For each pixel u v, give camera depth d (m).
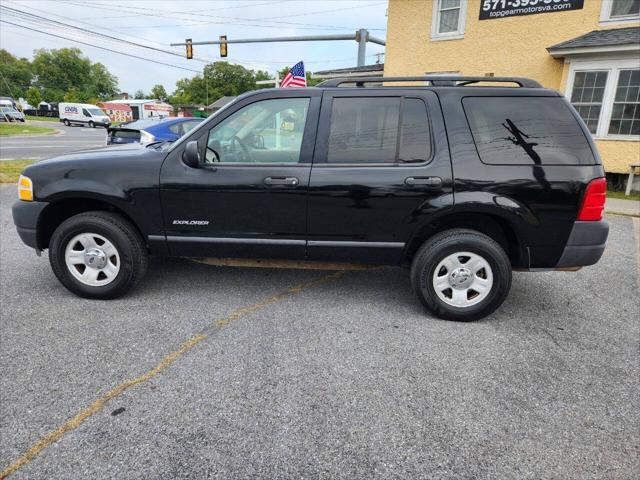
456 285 3.49
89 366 2.80
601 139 10.88
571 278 4.71
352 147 3.44
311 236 3.54
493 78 3.48
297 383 2.68
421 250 3.49
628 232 6.84
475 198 3.31
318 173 3.41
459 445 2.21
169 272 4.51
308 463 2.07
